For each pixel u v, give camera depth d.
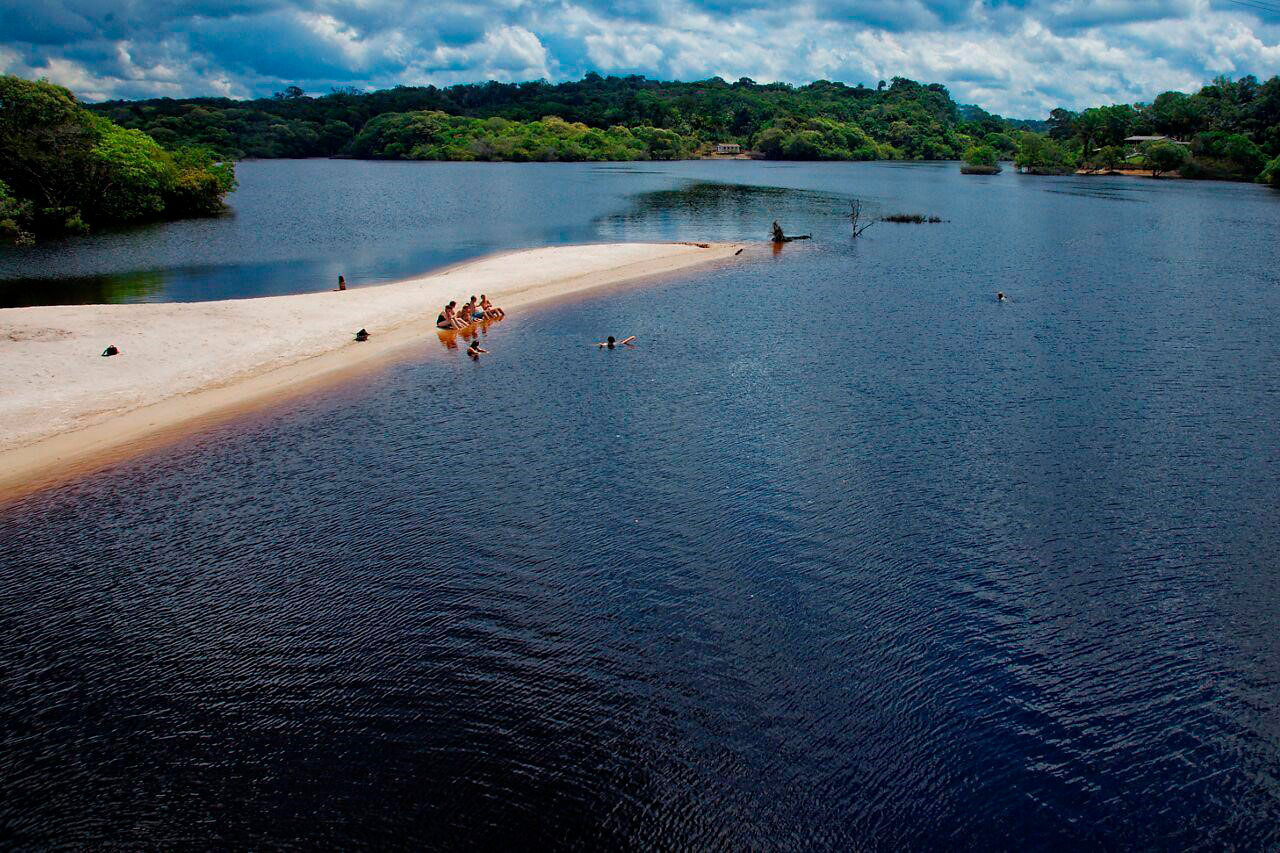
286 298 49.97
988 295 53.47
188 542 23.25
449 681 17.73
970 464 27.30
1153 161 181.12
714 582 20.92
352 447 29.48
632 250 70.69
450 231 84.62
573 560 22.00
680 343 42.19
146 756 15.91
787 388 34.94
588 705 16.97
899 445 28.91
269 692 17.50
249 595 20.78
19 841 14.16
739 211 104.44
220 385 35.66
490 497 25.58
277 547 22.92
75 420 31.42
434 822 14.45
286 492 26.08
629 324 46.22
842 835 14.07
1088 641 18.50
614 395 34.44
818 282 58.16
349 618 19.81
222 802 14.91
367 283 57.34
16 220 81.81
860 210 106.12
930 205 113.19
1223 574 20.89
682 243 75.62
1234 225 88.75
